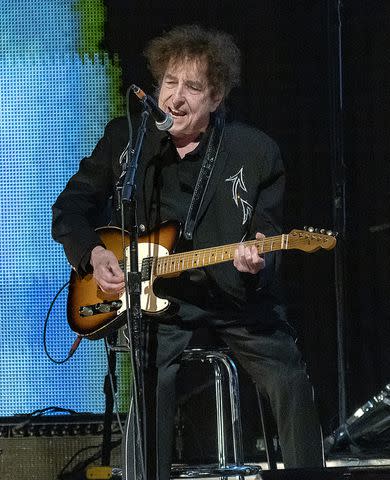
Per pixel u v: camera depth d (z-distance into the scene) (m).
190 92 12.54
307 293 16.81
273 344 12.59
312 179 17.06
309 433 12.30
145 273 12.24
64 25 17.27
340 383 16.22
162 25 17.25
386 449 15.47
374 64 17.17
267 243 11.59
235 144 12.80
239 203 12.64
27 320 16.83
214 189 12.63
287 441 12.37
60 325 16.77
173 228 12.39
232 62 12.88
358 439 15.47
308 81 17.14
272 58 17.19
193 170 12.81
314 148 17.08
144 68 17.19
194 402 15.92
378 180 17.09
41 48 17.25
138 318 10.64
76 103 17.17
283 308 13.19
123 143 13.05
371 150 17.12
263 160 12.78
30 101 17.19
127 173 10.92
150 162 12.79
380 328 16.84
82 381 16.62
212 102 12.84
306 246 11.43
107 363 14.95
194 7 17.28
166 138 12.77
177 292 12.62
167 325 12.39
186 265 12.07
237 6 17.23
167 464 11.94
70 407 16.58
